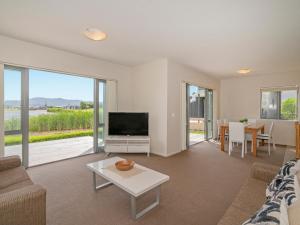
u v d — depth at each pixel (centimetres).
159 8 196
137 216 179
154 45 310
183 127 459
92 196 220
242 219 124
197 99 761
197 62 416
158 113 413
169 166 333
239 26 236
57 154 398
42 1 186
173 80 414
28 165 319
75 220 174
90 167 224
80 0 183
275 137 544
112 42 298
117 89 444
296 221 76
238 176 286
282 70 495
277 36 267
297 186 110
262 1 180
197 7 193
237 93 617
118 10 201
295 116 515
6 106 294
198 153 430
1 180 172
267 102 562
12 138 300
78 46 321
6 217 120
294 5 186
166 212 189
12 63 285
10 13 210
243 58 381
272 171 180
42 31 260
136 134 411
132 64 446
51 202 205
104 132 433
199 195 224
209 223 171
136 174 201
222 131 462
